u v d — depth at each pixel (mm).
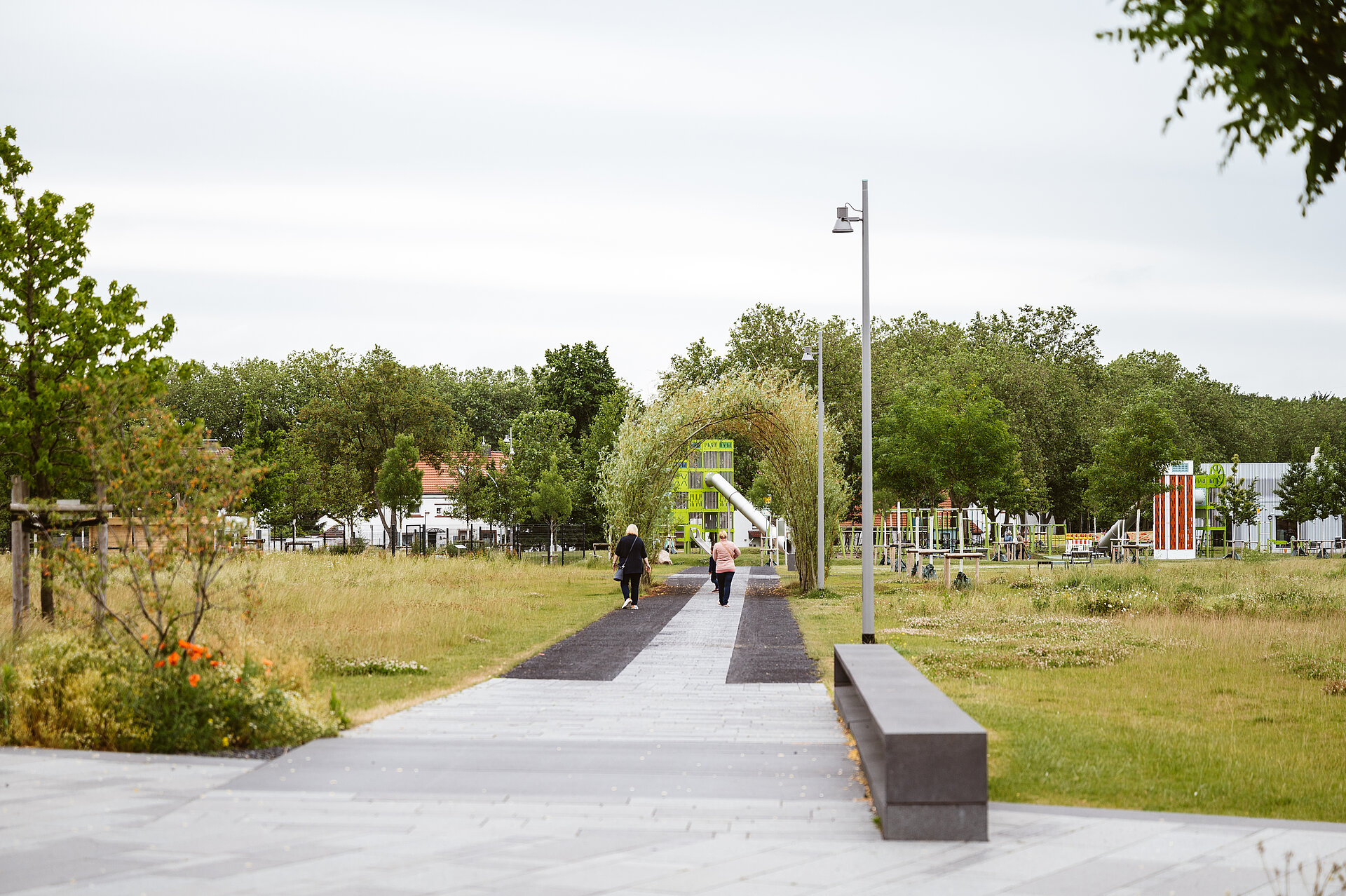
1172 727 9766
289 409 77500
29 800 6621
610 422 54844
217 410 75750
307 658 13039
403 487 49062
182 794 6777
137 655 9430
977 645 16125
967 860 5484
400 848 5629
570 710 10641
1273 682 12617
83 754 7988
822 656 15375
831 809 6496
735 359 70312
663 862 5406
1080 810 6551
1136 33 5043
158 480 9594
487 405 86312
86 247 15312
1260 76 4961
